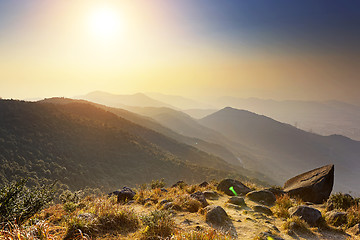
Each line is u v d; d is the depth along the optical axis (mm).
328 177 10969
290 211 7293
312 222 6430
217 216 6086
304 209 6828
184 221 5887
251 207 8156
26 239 3611
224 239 4434
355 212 7090
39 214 5840
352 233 6074
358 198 8570
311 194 10766
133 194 9469
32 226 3973
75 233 4406
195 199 7543
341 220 6750
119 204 7277
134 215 5699
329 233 6008
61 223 5281
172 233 4602
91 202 7102
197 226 5332
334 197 8875
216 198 9742
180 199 7633
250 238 5113
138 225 5352
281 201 8875
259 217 6824
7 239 3631
